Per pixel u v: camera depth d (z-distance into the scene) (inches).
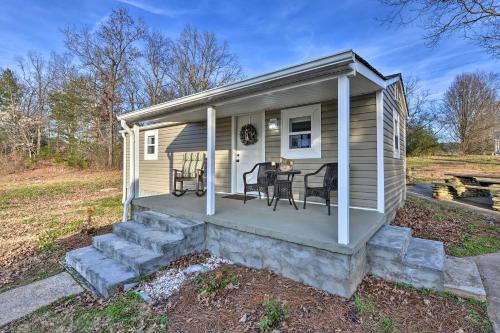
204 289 109.7
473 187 283.3
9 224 231.8
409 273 110.0
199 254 148.5
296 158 198.5
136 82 760.3
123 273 122.4
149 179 340.5
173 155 308.2
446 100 892.0
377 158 162.2
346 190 102.3
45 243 179.8
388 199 177.3
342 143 104.8
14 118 767.1
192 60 811.4
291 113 199.5
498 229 184.4
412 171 541.3
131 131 223.8
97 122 730.2
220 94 144.6
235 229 136.9
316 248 108.3
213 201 156.3
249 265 132.6
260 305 98.1
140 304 102.7
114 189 462.9
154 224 166.1
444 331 82.7
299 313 92.6
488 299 99.1
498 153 837.2
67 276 131.6
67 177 611.5
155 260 128.6
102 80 713.0
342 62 100.2
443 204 269.3
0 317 98.7
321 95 161.9
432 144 802.2
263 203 192.5
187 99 159.5
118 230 166.7
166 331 86.8
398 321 87.8
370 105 165.0
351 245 100.0
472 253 142.0
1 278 131.1
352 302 98.7
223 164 253.4
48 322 95.1
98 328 90.3
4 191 423.2
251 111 220.5
